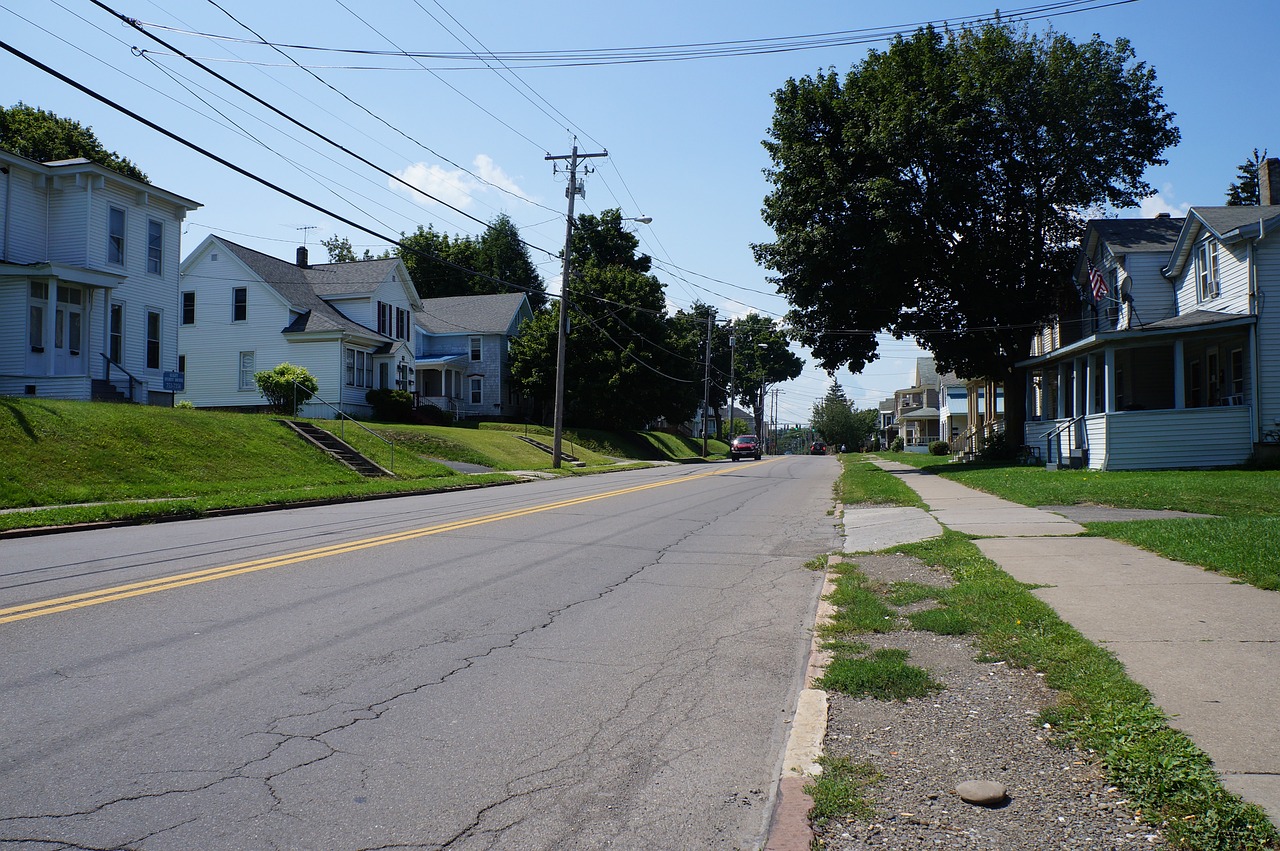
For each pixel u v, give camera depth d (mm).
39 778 3842
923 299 33375
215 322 40031
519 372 51719
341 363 38781
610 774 4016
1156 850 3080
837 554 10820
